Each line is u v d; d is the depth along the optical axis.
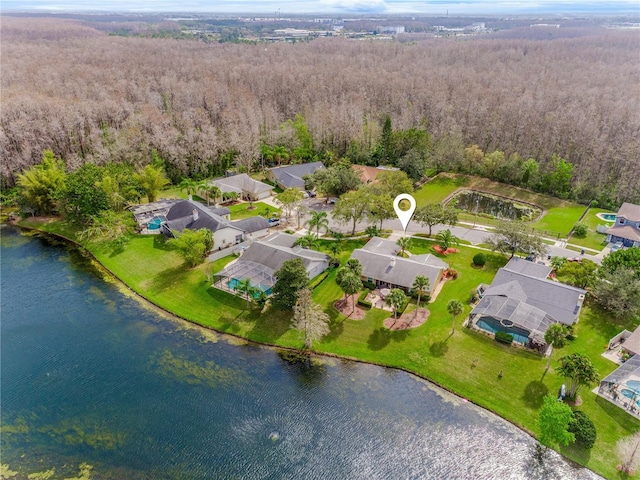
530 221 99.94
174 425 47.53
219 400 50.66
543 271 70.31
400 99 173.88
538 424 45.69
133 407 49.88
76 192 90.81
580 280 66.75
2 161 108.38
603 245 85.69
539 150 130.12
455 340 58.72
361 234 91.31
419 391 51.59
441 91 173.88
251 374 54.44
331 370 54.94
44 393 52.12
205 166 126.88
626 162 110.06
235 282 70.94
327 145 143.62
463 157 128.62
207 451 44.47
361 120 149.00
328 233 91.00
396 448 44.66
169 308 67.31
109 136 124.50
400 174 107.12
